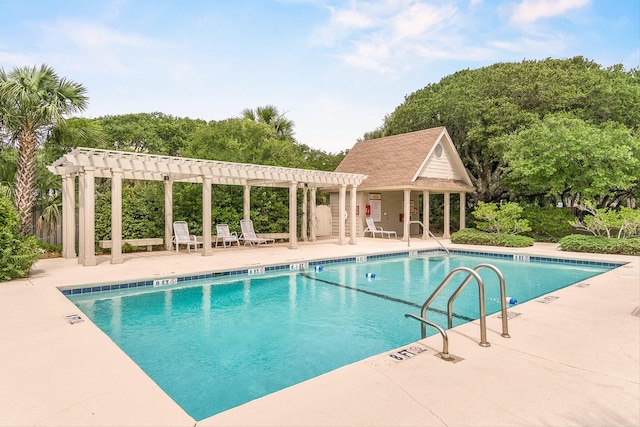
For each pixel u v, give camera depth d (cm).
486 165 2159
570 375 356
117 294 820
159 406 302
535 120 1834
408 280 1020
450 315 496
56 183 1419
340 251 1410
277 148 2086
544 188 1758
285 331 621
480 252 1438
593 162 1515
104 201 1393
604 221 1348
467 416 284
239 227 1702
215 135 1933
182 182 1592
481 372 362
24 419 282
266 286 939
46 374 362
